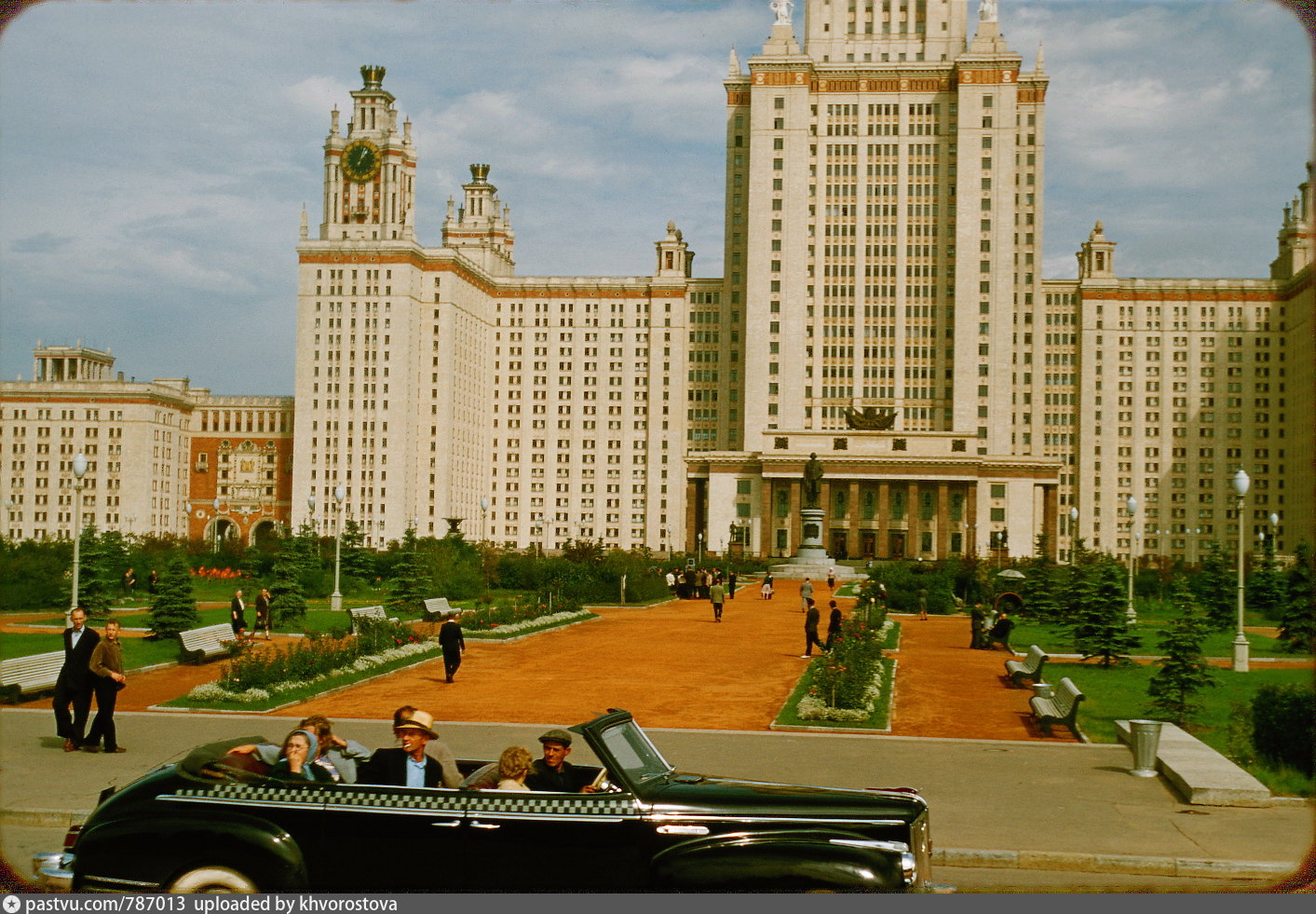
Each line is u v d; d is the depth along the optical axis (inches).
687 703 1333.7
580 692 1413.6
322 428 7726.4
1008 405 7229.3
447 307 7839.6
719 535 7258.9
